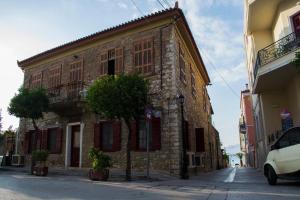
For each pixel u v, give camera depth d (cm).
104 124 1619
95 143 1591
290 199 616
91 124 1656
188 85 1784
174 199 632
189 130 1681
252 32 1697
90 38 1745
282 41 1306
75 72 1820
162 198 646
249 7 1453
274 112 1562
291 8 1377
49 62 2000
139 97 1172
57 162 1759
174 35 1518
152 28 1562
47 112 1781
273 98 1579
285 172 909
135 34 1614
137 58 1573
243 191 786
